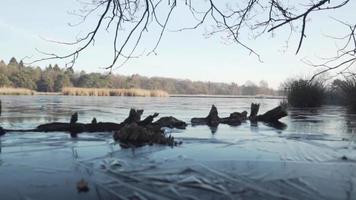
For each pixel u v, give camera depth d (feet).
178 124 60.23
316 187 28.22
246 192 26.94
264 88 385.91
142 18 20.71
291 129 59.72
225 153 39.22
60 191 26.63
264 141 47.16
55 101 156.25
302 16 19.52
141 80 344.90
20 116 77.15
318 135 53.11
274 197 26.02
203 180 29.40
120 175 30.60
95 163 34.35
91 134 49.98
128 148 41.09
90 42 19.94
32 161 34.96
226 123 67.10
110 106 121.29
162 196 25.88
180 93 376.68
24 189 27.04
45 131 51.93
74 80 289.53
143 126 49.08
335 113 93.50
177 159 36.17
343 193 27.02
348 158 37.63
